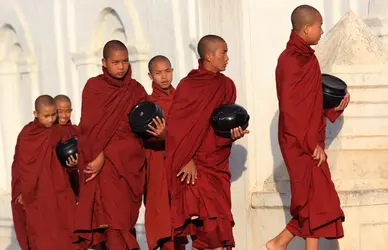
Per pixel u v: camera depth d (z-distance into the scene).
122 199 8.72
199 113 8.55
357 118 9.59
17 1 15.14
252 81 11.05
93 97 8.72
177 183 8.65
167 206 8.93
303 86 8.17
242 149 10.88
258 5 11.05
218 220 8.54
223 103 8.68
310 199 8.20
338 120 9.56
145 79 12.73
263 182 10.93
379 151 9.48
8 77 15.73
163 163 9.04
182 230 8.77
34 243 10.63
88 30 13.78
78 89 14.02
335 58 9.80
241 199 10.80
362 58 9.79
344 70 9.69
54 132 10.59
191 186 8.61
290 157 8.20
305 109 8.16
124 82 8.79
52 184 10.52
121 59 8.66
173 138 8.57
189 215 8.55
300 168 8.19
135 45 12.69
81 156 8.78
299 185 8.19
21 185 10.59
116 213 8.67
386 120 9.59
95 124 8.70
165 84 9.34
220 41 8.57
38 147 10.54
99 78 8.78
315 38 8.25
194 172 8.61
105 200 8.70
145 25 12.73
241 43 10.95
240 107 8.58
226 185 8.74
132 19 12.83
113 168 8.73
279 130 8.30
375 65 9.70
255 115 11.05
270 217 10.24
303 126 8.14
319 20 8.26
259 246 10.40
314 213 8.16
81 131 8.77
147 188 9.04
